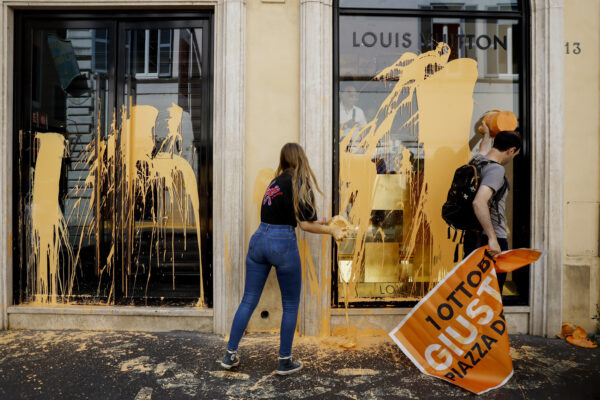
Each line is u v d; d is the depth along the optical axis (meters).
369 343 3.29
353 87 3.55
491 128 3.29
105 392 2.48
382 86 3.56
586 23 3.47
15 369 2.76
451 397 2.48
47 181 3.61
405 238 3.59
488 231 2.70
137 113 3.60
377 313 3.46
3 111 3.46
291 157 2.72
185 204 3.57
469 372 2.71
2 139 3.46
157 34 3.58
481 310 2.77
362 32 3.55
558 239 3.43
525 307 3.51
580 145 3.48
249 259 2.77
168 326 3.50
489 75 3.59
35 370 2.75
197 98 3.59
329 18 3.41
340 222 2.77
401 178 3.57
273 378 2.69
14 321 3.52
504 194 2.91
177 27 3.56
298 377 2.70
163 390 2.52
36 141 3.60
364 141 3.55
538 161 3.47
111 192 3.60
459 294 2.82
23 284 3.59
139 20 3.58
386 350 3.16
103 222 3.60
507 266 2.79
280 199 2.66
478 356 2.72
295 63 3.42
